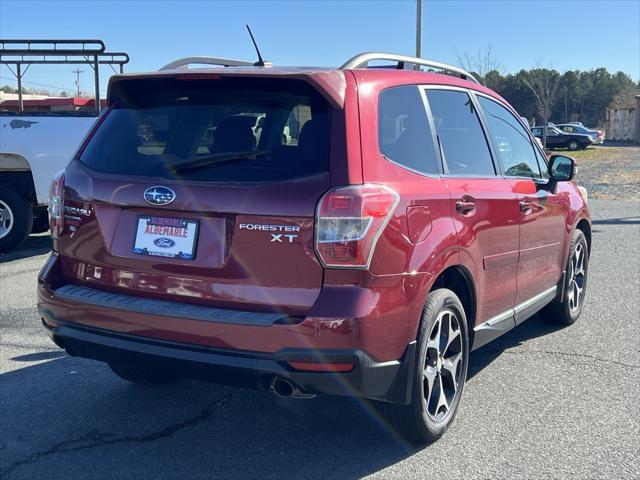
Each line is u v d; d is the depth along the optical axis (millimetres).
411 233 3359
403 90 3756
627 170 27047
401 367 3342
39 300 3771
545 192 5129
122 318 3395
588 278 7988
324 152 3201
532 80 50125
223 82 3537
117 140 3742
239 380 3184
